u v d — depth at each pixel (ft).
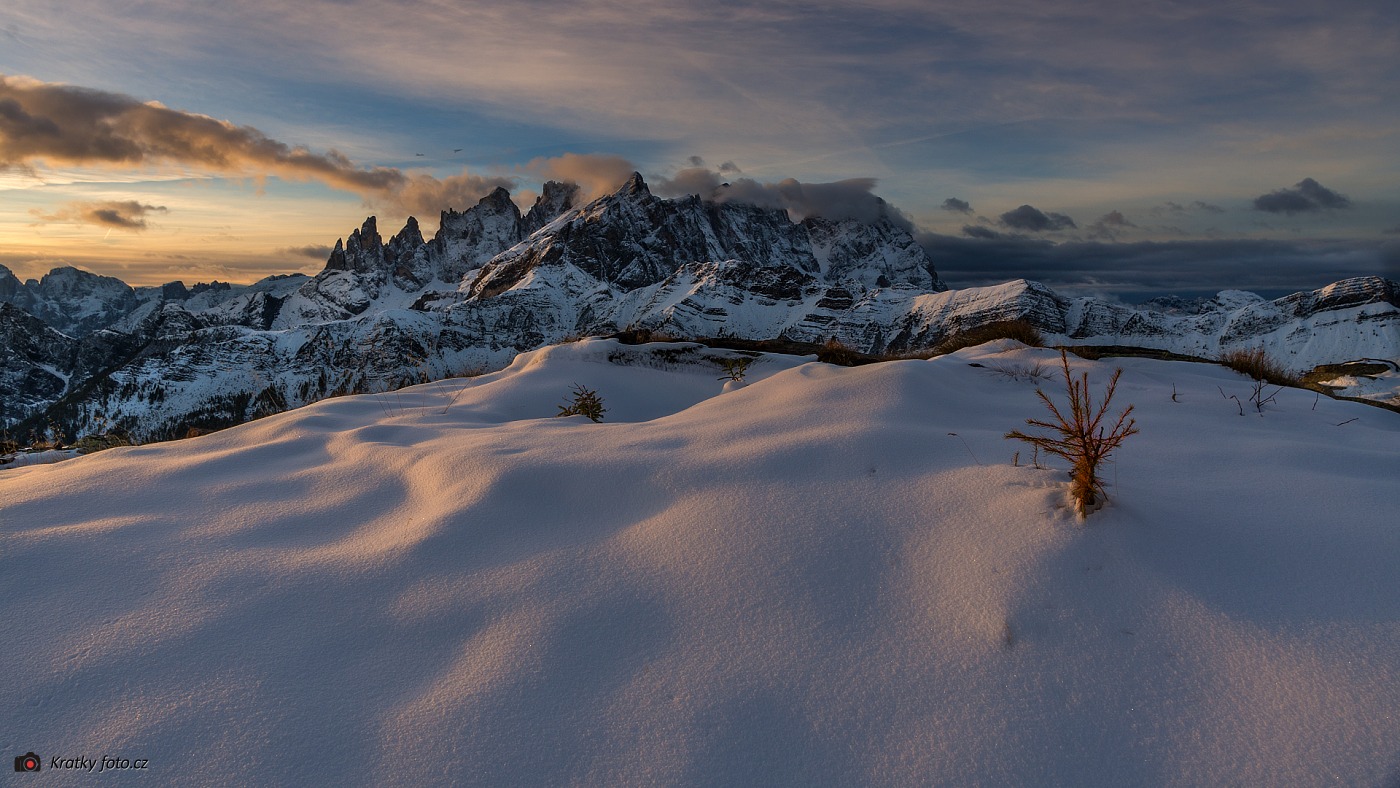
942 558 9.06
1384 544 8.84
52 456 22.61
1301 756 5.98
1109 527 9.16
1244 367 24.26
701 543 9.99
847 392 16.47
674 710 7.09
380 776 6.47
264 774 6.49
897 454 12.17
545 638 8.23
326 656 8.12
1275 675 6.84
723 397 19.17
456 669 7.86
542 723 7.02
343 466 14.55
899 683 7.23
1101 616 7.80
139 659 7.98
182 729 6.98
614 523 11.05
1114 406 17.57
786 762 6.48
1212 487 10.80
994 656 7.43
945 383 18.26
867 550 9.45
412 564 10.02
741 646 7.95
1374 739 6.01
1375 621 7.42
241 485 13.58
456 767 6.55
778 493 11.15
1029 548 8.92
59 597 9.25
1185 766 6.06
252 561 10.27
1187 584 8.20
